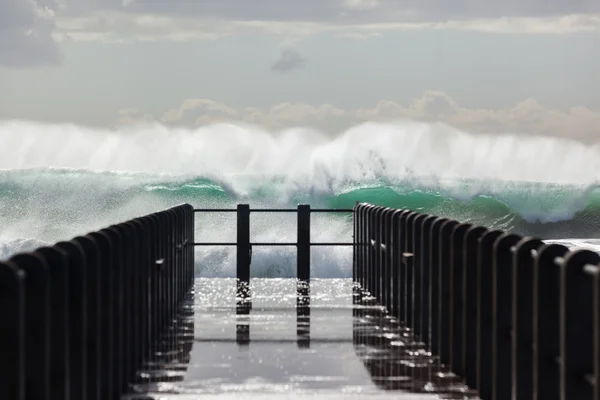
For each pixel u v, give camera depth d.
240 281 25.62
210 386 12.81
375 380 13.16
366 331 17.28
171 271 18.89
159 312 16.69
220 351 15.38
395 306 18.92
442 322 14.04
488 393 11.81
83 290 9.69
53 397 8.96
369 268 22.98
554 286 9.19
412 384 12.90
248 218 25.64
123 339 12.66
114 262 11.92
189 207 24.19
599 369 7.80
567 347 8.46
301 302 21.33
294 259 33.47
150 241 15.53
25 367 8.25
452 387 12.70
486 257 11.75
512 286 10.77
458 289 13.28
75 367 9.67
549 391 9.20
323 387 12.75
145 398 12.09
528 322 9.98
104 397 11.20
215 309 20.28
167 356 14.97
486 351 11.80
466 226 13.20
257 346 15.80
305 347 15.70
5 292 7.52
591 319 8.43
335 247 34.31
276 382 13.06
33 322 8.26
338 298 22.09
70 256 9.66
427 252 15.63
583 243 39.59
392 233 19.09
